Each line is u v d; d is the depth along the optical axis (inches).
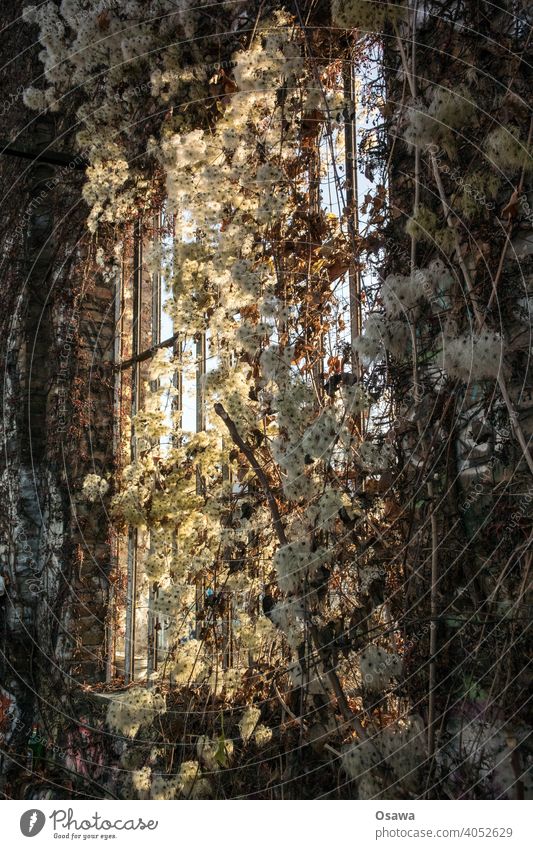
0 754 173.6
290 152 107.6
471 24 85.0
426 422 86.4
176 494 114.0
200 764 109.0
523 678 74.8
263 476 95.2
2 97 211.0
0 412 193.8
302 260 104.2
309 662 89.4
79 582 164.2
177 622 109.0
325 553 85.1
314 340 101.8
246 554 106.7
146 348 170.1
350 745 84.4
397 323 83.7
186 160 113.0
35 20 155.9
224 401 100.0
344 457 93.2
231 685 106.3
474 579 81.0
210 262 106.0
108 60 143.3
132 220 160.7
